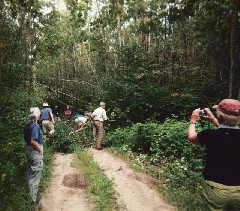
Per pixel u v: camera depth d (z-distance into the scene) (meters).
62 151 13.10
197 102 15.30
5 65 13.79
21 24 17.91
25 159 8.41
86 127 15.06
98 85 21.77
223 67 16.33
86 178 9.07
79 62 29.08
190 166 9.00
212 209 3.31
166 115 16.11
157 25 23.50
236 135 3.30
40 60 33.06
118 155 12.23
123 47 18.06
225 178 3.19
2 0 14.80
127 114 16.38
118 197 7.73
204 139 3.37
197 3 13.80
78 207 7.14
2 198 6.62
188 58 17.39
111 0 30.34
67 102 28.23
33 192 6.92
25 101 14.02
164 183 8.64
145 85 16.52
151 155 11.23
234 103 3.35
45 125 14.07
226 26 14.80
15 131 10.09
